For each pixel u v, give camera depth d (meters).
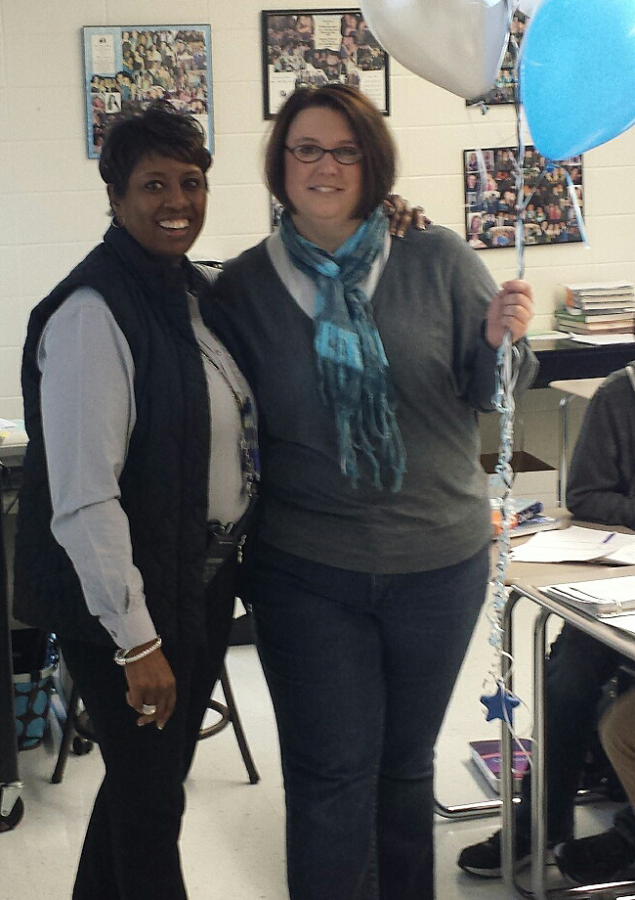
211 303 1.83
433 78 1.82
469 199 4.52
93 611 1.65
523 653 3.60
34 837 2.63
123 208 1.72
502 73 4.40
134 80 4.20
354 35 4.31
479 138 4.48
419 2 1.73
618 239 4.68
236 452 1.78
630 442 2.53
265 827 2.66
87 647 1.75
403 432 1.79
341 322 1.74
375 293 1.79
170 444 1.67
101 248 1.72
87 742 3.07
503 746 2.31
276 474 1.84
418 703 1.91
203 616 1.74
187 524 1.71
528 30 1.75
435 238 1.84
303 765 1.91
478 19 1.73
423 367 1.78
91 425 1.62
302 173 1.76
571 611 1.99
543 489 4.79
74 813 2.74
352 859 1.91
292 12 4.25
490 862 2.40
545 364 4.27
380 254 1.80
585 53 1.66
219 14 4.22
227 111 4.29
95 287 1.65
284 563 1.84
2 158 4.17
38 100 4.16
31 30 4.11
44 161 4.20
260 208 4.38
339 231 1.80
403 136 4.43
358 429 1.76
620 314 4.53
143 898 1.80
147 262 1.70
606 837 2.38
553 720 2.35
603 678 2.33
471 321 1.81
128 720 1.75
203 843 2.59
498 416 4.72
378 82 4.36
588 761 2.68
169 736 1.77
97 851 1.90
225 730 3.17
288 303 1.79
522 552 2.34
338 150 1.74
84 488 1.62
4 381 4.30
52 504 1.68
